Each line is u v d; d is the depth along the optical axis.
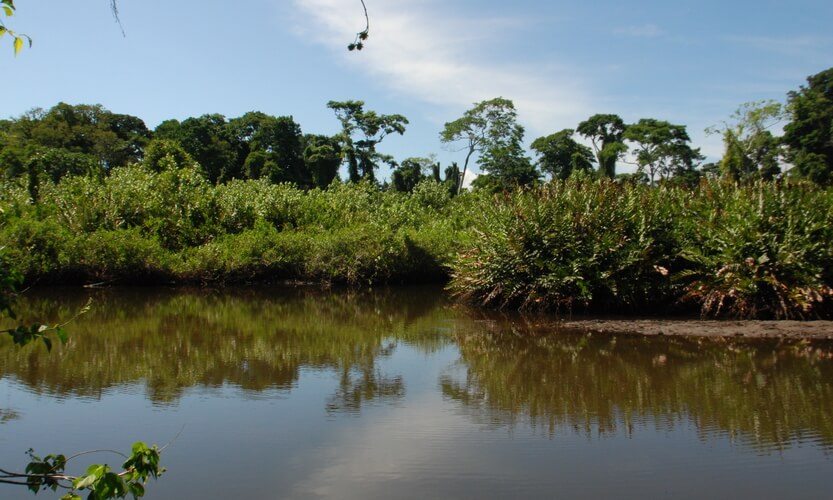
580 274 14.29
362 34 4.55
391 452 5.95
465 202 33.56
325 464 5.66
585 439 6.29
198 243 23.48
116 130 61.81
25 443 6.25
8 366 9.58
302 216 26.47
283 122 57.41
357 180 53.75
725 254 13.28
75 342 11.57
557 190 15.53
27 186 24.56
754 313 13.28
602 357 10.11
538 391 8.14
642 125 55.19
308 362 9.98
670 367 9.36
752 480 5.28
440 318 14.84
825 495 4.99
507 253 15.31
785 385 8.27
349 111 58.16
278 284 22.72
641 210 14.53
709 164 50.34
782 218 13.11
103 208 22.75
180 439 6.32
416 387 8.38
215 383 8.59
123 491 3.04
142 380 8.74
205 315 15.29
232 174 56.09
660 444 6.13
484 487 5.15
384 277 22.86
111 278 20.80
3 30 3.09
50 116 57.28
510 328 13.11
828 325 12.28
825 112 41.16
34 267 19.80
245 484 5.22
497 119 55.06
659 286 14.13
